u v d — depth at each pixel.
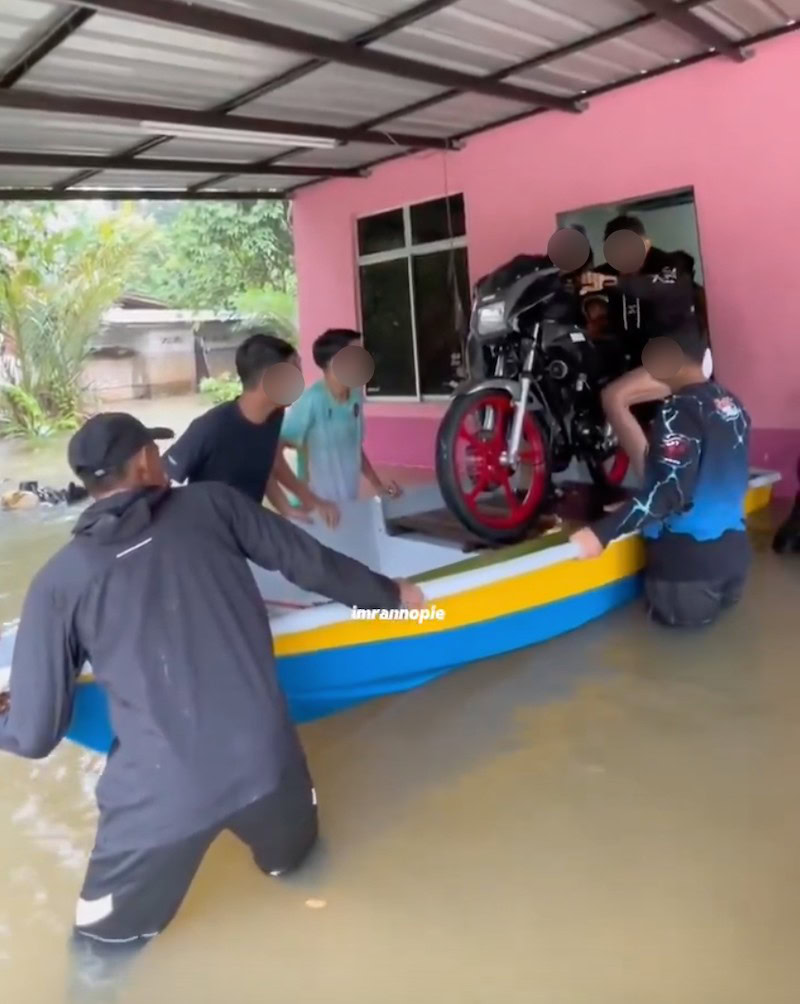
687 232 5.65
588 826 2.30
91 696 2.37
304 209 8.35
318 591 2.23
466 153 6.84
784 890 2.00
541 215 6.42
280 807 2.02
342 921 2.01
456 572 3.29
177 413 12.89
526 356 4.09
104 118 5.17
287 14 4.16
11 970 1.92
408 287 7.64
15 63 4.32
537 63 5.19
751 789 2.41
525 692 3.12
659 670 3.21
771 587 3.98
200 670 1.87
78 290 12.38
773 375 5.42
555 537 3.73
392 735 2.87
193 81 4.89
